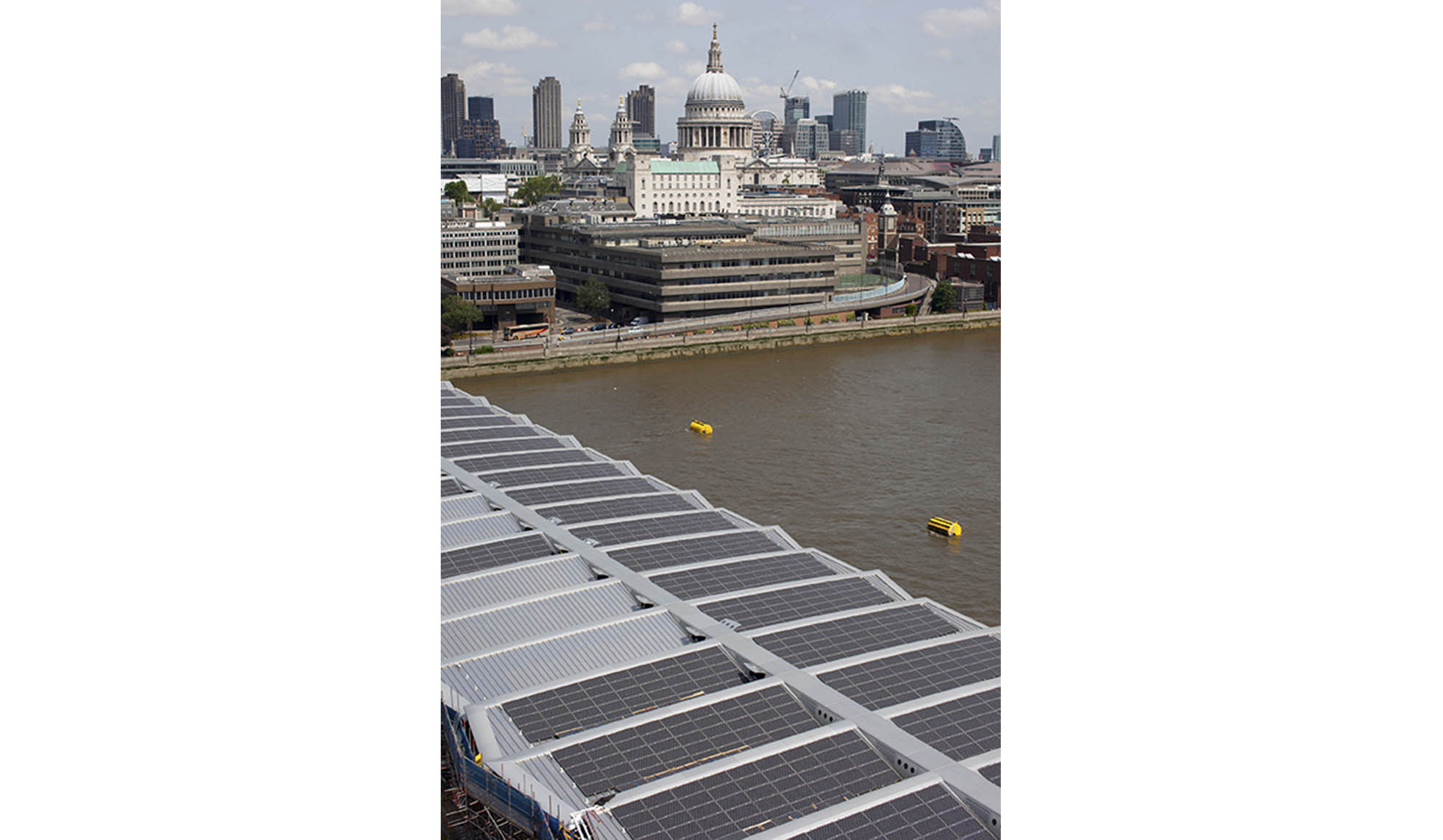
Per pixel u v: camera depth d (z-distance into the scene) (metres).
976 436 181.00
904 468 160.88
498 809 56.22
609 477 104.81
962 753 58.19
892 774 57.50
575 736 59.44
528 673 68.12
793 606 77.38
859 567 122.25
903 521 137.25
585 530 89.69
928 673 67.12
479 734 60.41
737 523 95.06
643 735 59.97
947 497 146.50
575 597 78.06
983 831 52.41
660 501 98.88
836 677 66.19
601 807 53.22
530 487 99.31
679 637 73.50
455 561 83.56
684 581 80.69
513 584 80.12
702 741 60.00
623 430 187.25
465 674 67.44
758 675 67.62
